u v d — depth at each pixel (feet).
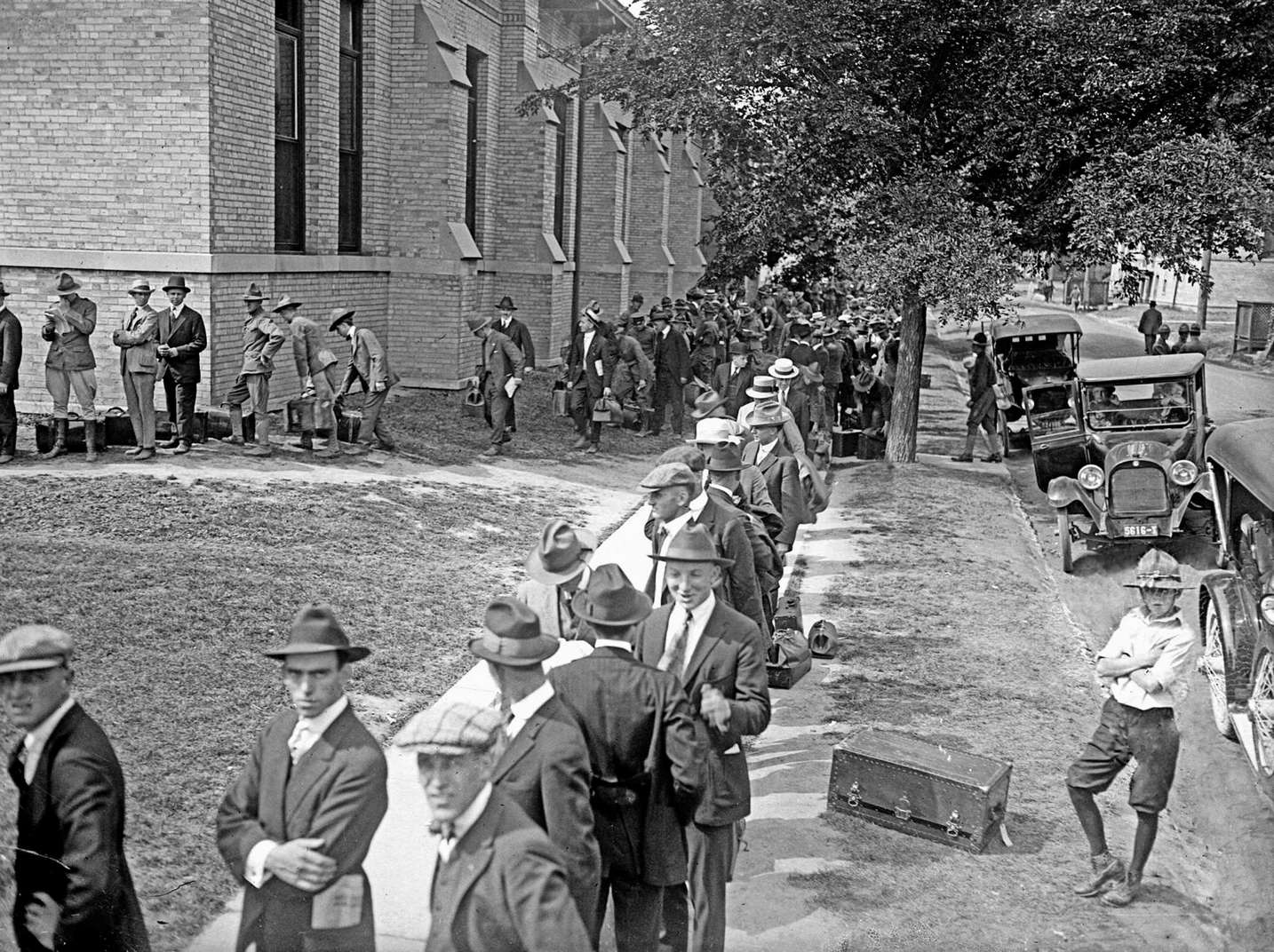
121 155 51.21
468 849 10.89
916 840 22.21
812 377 60.44
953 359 142.61
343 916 12.70
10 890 14.20
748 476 26.30
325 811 12.60
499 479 53.06
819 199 62.34
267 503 40.91
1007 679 31.89
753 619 21.03
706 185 66.44
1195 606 40.27
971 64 60.90
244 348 47.73
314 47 62.08
